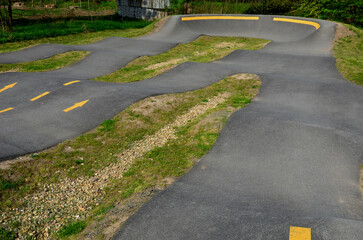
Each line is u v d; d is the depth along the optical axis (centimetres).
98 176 686
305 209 521
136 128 900
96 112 977
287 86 1227
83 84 1223
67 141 812
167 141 835
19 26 2819
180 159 726
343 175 634
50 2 4606
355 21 2811
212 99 1134
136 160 743
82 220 545
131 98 1081
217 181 626
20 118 938
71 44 2188
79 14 3875
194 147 774
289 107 1014
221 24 2841
